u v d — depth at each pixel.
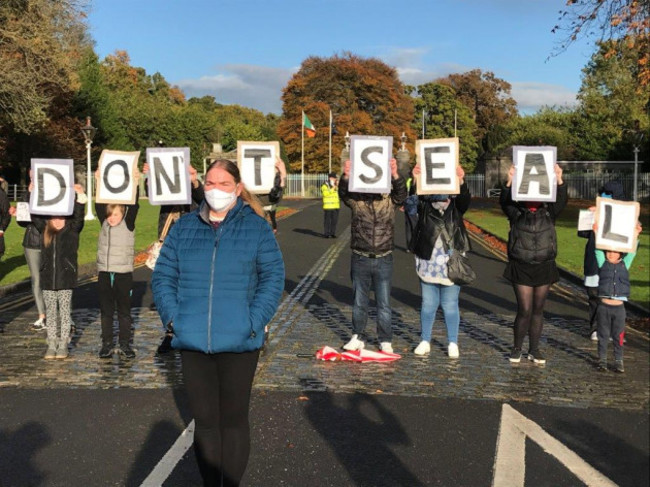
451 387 6.71
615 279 7.38
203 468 4.00
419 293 12.73
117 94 80.56
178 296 4.00
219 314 3.88
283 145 75.69
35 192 7.54
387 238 7.93
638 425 5.62
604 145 62.56
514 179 7.32
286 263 17.16
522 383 6.89
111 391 6.55
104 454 4.99
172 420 5.72
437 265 7.89
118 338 8.16
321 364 7.57
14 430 5.48
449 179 7.50
